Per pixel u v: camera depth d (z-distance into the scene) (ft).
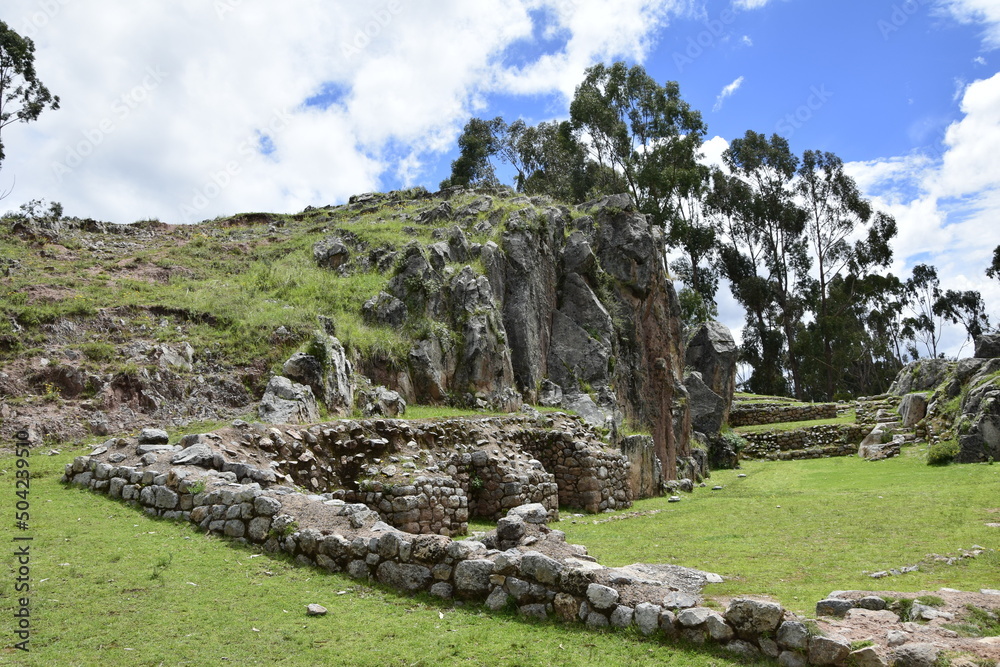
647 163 155.63
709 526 48.98
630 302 93.04
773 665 20.04
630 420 86.58
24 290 56.95
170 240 87.71
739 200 201.46
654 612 22.33
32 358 48.06
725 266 212.02
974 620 22.20
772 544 40.60
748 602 21.08
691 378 120.67
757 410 135.74
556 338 84.53
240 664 20.49
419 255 72.49
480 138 183.42
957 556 35.45
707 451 109.70
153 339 53.98
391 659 21.08
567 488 61.52
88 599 24.23
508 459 53.78
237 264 77.71
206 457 35.60
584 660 20.85
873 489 66.03
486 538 29.94
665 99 157.99
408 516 41.24
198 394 50.19
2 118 109.40
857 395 250.16
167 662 20.39
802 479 84.84
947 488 60.44
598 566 24.85
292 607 24.90
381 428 48.26
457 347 69.46
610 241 95.71
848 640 20.01
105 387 47.37
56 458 40.83
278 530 30.40
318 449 43.55
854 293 212.84
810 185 197.47
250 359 54.49
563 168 182.50
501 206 91.45
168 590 25.52
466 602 25.75
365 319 67.72
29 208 83.25
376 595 26.45
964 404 82.48
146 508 33.94
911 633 20.70
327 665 20.59
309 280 71.97
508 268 81.97
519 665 20.68
